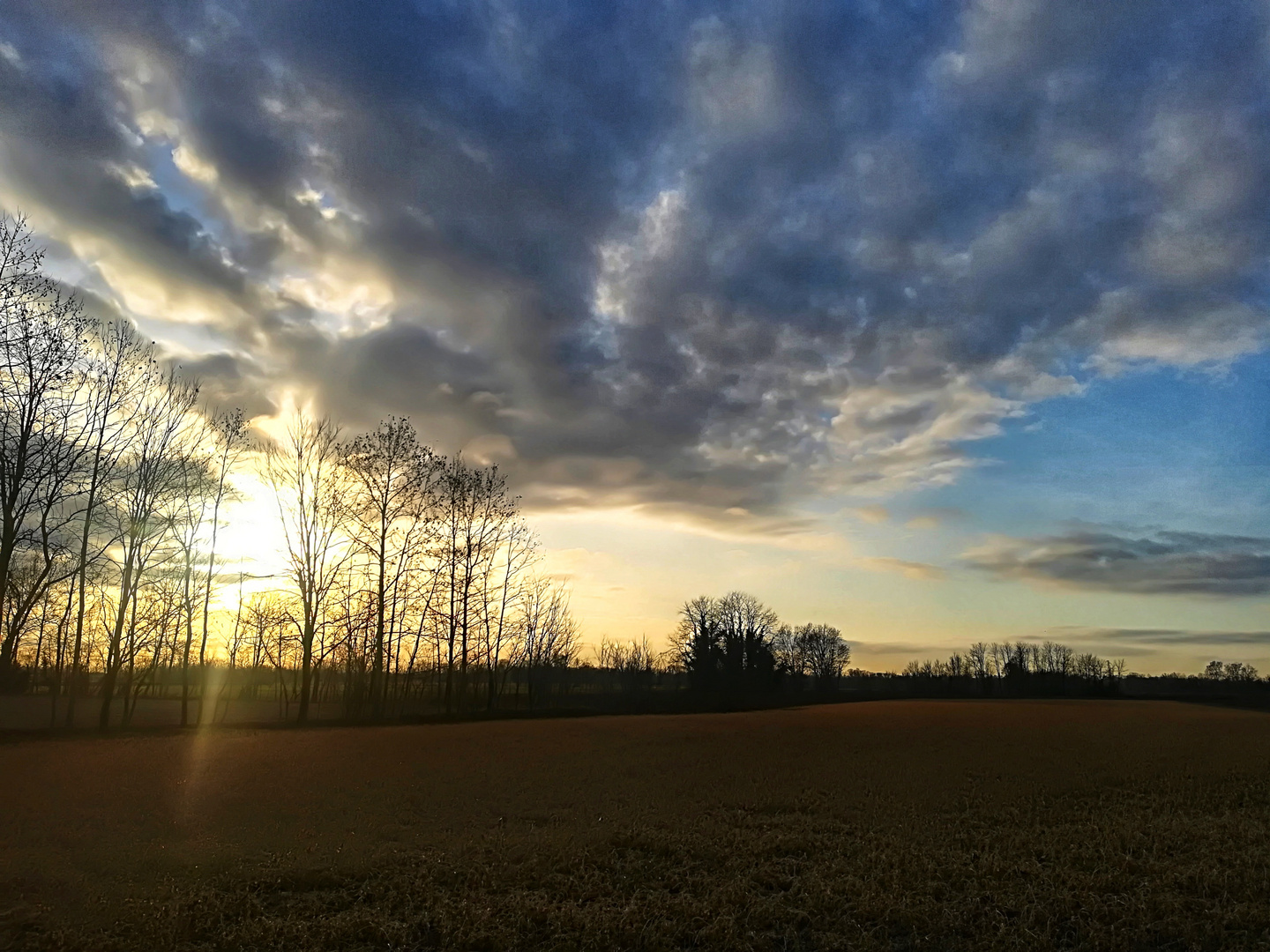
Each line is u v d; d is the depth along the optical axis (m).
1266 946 10.38
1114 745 36.50
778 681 99.81
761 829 17.33
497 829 16.94
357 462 51.97
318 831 16.34
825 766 28.31
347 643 51.34
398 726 48.03
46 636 48.47
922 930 10.88
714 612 104.81
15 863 13.09
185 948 9.66
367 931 10.27
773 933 10.66
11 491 36.00
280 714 57.34
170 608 45.03
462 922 10.64
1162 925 10.99
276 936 10.10
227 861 13.46
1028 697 111.12
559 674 84.50
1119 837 16.53
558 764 28.47
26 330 34.31
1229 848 15.50
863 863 14.30
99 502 40.22
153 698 69.06
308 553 50.69
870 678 138.75
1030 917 11.29
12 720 47.09
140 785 22.41
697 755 31.94
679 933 10.49
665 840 15.69
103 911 10.83
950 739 39.31
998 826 18.00
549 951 9.90
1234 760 30.67
